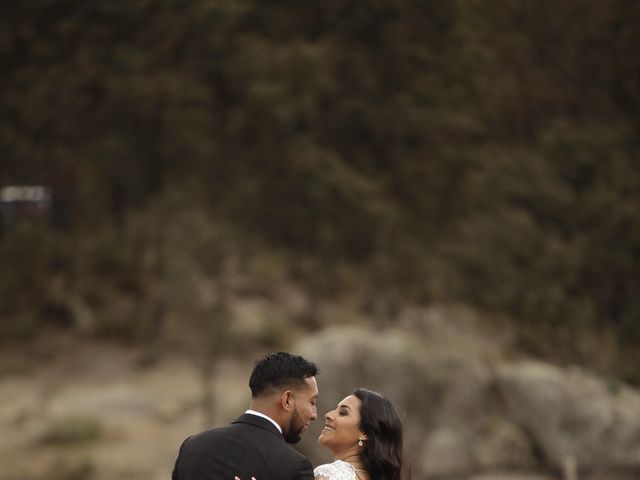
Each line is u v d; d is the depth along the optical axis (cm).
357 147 3347
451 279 2739
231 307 2988
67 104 3192
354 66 3325
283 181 3194
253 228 3141
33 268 3120
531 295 2612
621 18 3472
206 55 3228
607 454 1742
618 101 3522
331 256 3203
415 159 3303
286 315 3089
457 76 3362
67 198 3231
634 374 2305
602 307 2817
